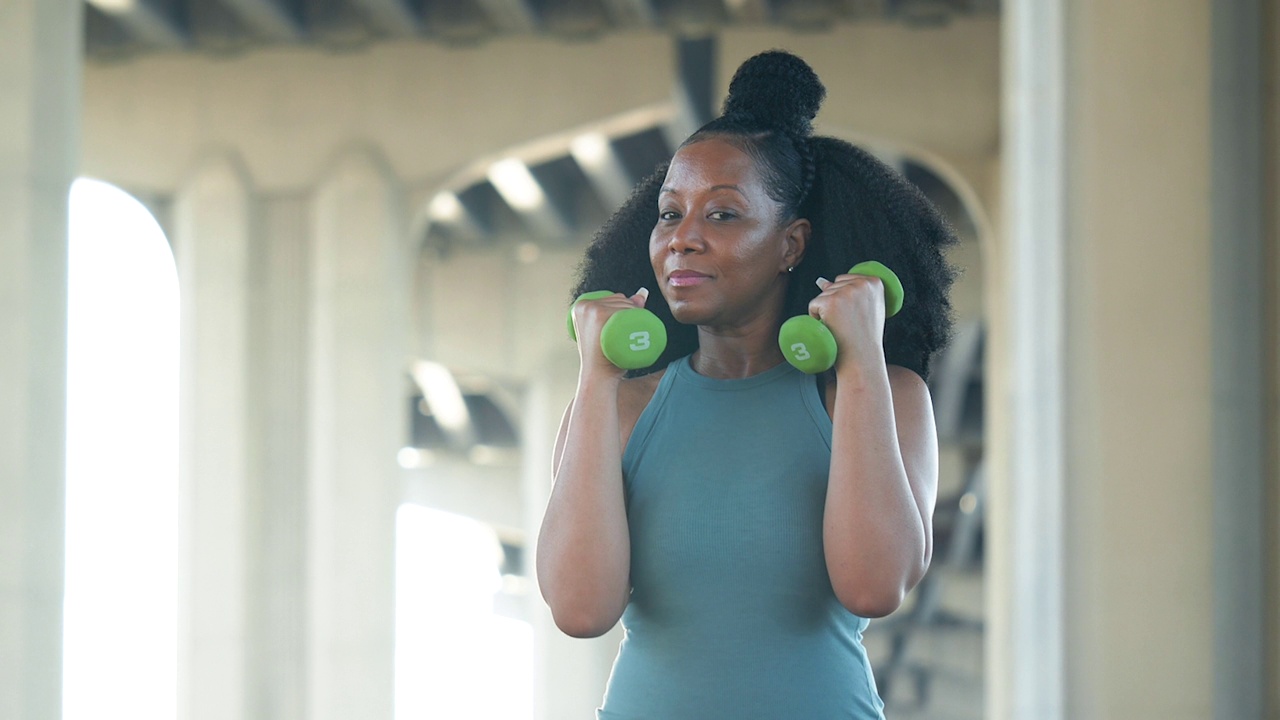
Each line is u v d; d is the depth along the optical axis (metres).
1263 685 11.12
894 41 22.53
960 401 33.34
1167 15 11.73
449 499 36.03
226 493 21.75
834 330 1.79
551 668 31.42
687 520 1.80
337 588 21.38
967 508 34.88
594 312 1.86
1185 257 11.50
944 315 2.05
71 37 13.19
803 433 1.83
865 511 1.74
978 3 22.42
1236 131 11.60
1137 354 11.44
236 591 21.50
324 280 22.36
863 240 2.02
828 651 1.79
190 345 22.36
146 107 23.17
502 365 29.47
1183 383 11.38
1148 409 11.37
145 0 22.25
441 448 35.78
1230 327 11.43
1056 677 11.27
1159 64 11.70
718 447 1.84
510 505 35.75
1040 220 11.84
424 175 22.81
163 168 23.05
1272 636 11.13
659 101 22.62
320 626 21.34
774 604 1.78
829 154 2.02
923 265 2.02
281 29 22.86
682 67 23.30
